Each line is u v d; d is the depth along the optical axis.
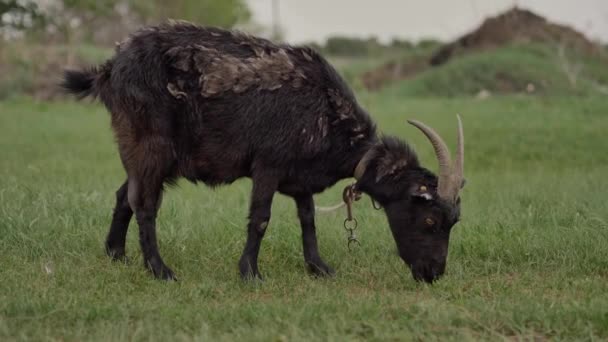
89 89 5.90
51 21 24.50
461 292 5.39
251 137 5.59
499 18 29.70
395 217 5.62
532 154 12.38
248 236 5.78
